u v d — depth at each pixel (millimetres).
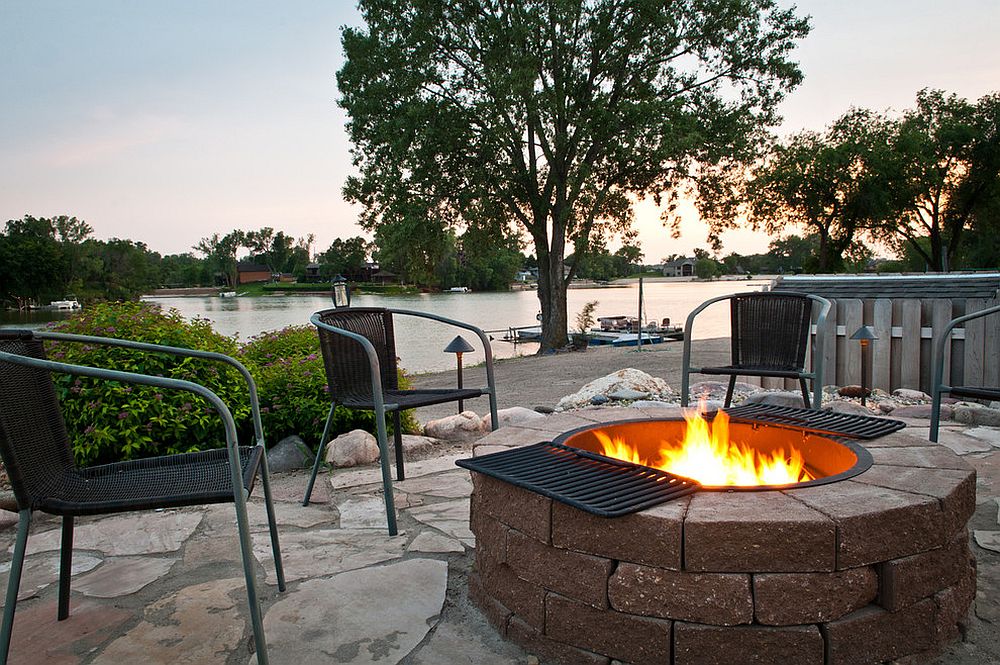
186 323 4426
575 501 1633
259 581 2299
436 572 2332
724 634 1533
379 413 2752
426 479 3562
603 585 1647
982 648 1746
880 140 27109
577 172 19750
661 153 18578
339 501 3223
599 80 20906
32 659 1834
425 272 22109
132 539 2760
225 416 1610
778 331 3764
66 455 1913
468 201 20125
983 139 26875
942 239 30484
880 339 6383
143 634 1958
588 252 21797
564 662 1728
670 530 1549
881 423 2385
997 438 4031
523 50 19328
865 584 1572
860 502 1624
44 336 1867
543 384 9820
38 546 2734
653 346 17281
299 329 5957
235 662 1798
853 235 28359
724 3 19234
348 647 1852
